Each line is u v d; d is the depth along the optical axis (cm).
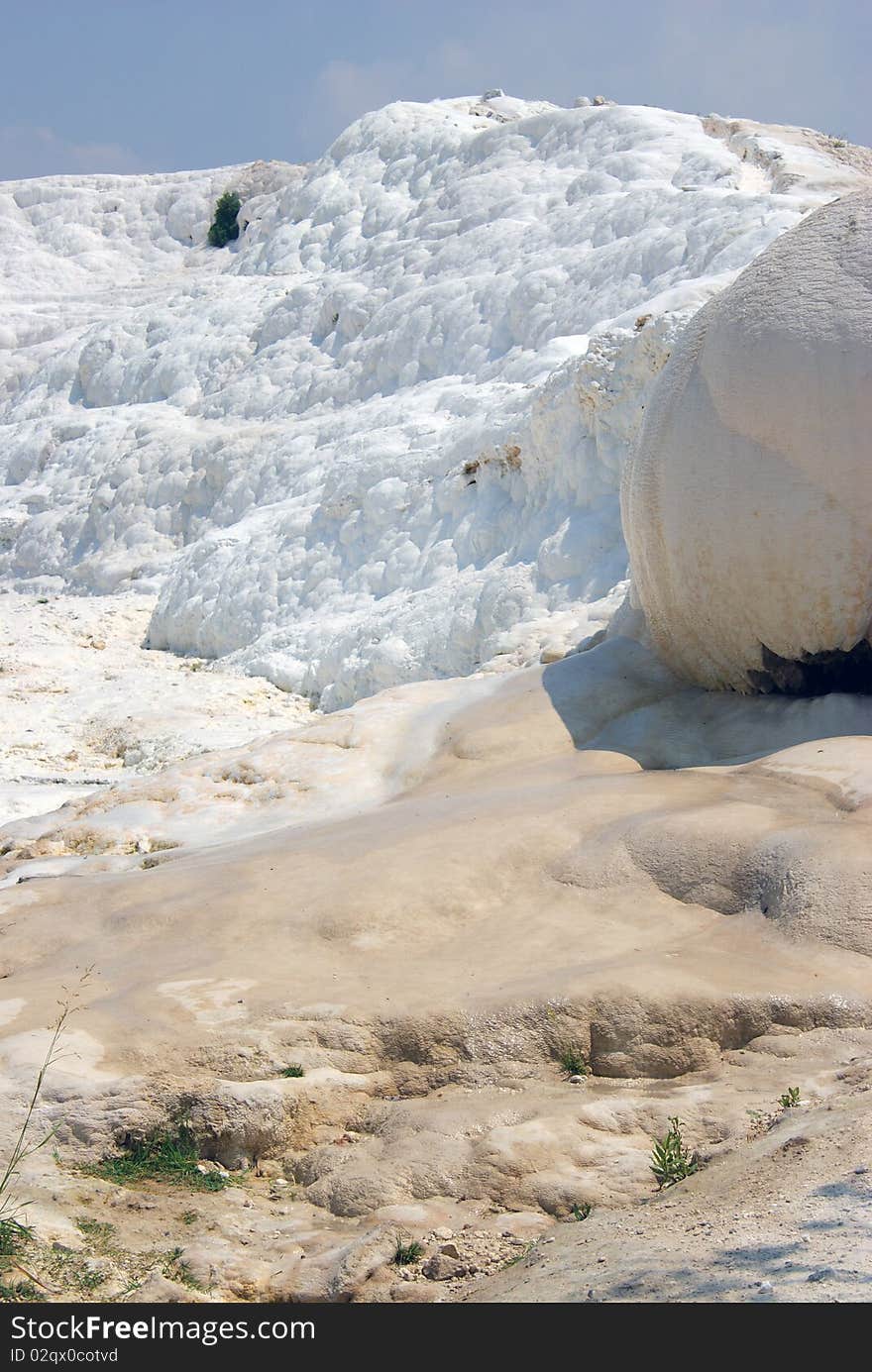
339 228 2928
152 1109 494
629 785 748
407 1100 515
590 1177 443
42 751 1413
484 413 1827
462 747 891
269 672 1650
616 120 2564
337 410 2312
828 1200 370
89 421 2688
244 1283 407
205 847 827
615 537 1381
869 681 824
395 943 625
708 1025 525
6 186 4253
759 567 805
